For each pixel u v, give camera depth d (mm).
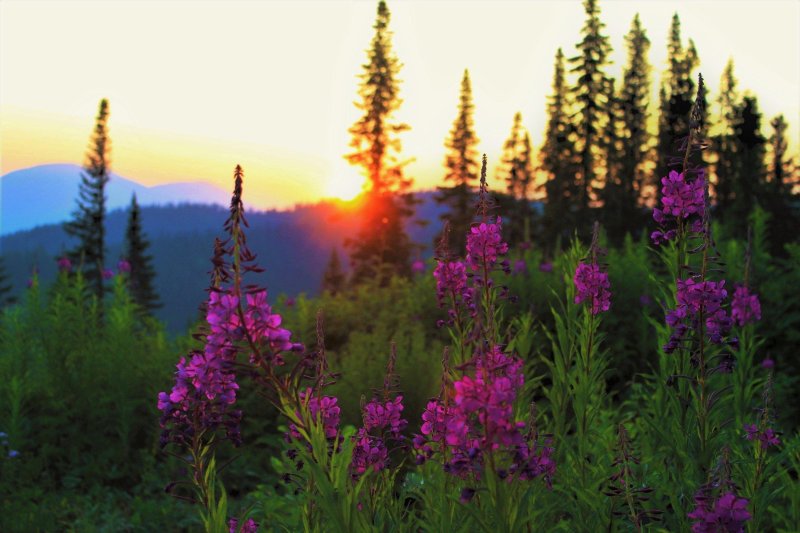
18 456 7328
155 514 6820
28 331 9008
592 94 42594
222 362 2398
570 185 43562
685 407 3613
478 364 2229
